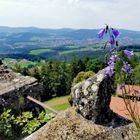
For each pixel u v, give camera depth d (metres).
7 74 0.95
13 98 0.85
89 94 0.56
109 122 0.56
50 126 0.56
